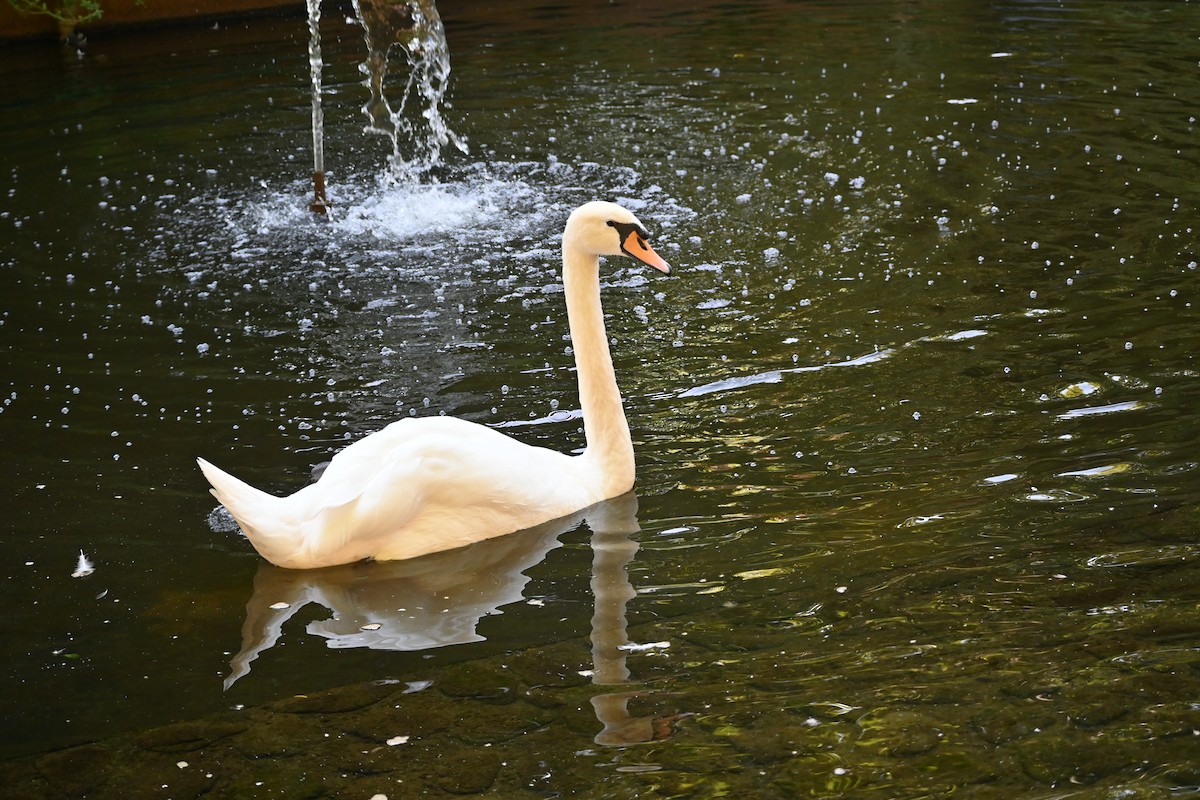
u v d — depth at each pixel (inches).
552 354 371.2
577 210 291.1
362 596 255.3
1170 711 201.6
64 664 234.1
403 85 685.3
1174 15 789.2
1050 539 256.5
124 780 201.6
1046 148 540.4
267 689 223.9
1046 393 323.6
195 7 863.1
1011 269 412.5
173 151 581.3
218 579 263.1
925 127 577.6
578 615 242.8
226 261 450.0
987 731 199.9
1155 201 468.8
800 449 304.3
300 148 582.9
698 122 600.7
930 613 234.1
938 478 285.0
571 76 695.7
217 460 313.1
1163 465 282.4
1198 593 234.1
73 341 386.0
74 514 288.8
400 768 200.8
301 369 364.8
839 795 187.9
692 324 386.0
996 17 804.0
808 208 481.7
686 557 261.4
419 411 337.7
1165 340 350.3
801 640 228.8
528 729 208.7
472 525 274.4
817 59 714.2
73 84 711.7
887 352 355.9
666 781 193.8
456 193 514.0
